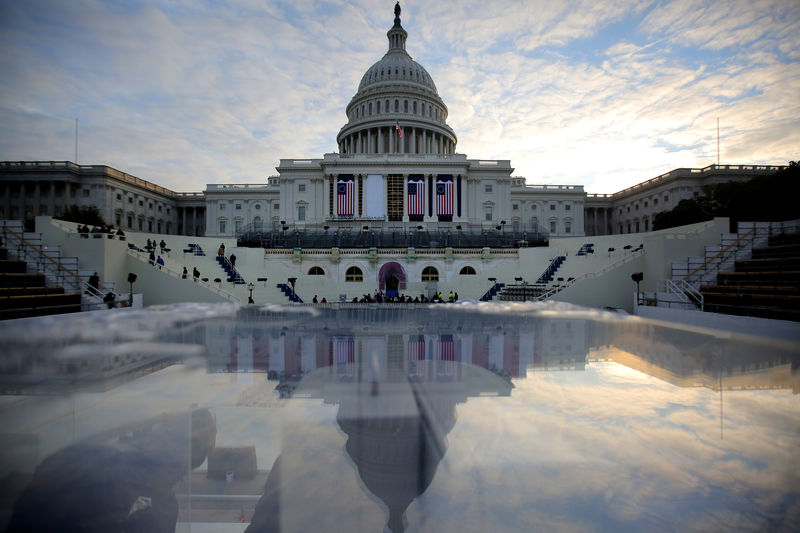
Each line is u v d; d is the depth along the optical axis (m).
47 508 1.66
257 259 41.56
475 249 43.28
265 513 1.89
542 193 94.19
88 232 28.30
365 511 1.84
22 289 19.11
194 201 104.94
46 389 1.95
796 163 50.75
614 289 30.94
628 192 98.81
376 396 2.01
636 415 2.01
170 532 1.86
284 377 2.25
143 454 1.89
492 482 1.81
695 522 1.57
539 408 2.09
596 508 1.68
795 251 22.80
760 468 1.76
